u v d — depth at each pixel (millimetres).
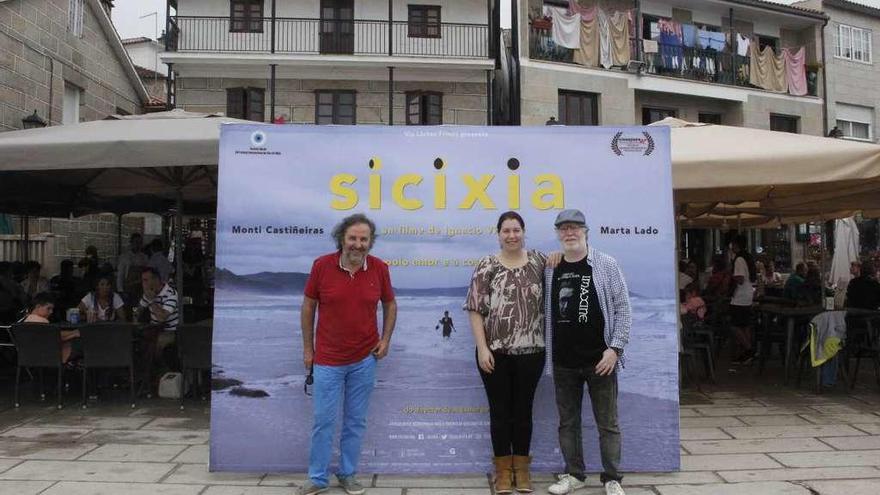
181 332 6270
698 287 11438
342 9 19906
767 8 21234
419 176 4406
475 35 19859
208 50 19141
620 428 4352
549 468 4332
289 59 18562
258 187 4359
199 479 4297
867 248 20453
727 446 5062
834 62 22438
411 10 19906
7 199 8672
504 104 20578
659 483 4230
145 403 6484
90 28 15562
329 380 3908
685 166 5719
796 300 10203
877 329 7934
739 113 21016
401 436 4332
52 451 4898
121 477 4324
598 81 18984
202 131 6027
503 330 3924
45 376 7723
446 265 4379
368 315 3977
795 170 5691
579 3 19391
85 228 15391
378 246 4363
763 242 21297
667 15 20594
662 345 4367
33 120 10508
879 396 6910
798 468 4520
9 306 8305
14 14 12352
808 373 8289
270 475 4391
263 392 4316
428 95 19344
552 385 4352
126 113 17797
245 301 4328
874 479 4285
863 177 5668
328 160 4395
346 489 4051
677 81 19891
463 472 4324
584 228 3975
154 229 18500
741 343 9070
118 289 10445
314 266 4016
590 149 4426
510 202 4402
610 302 3912
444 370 4352
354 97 19219
